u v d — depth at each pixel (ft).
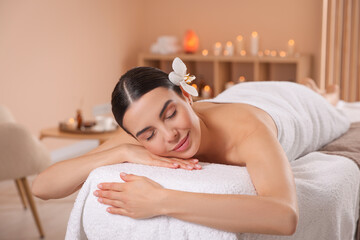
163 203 3.40
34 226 8.73
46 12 13.47
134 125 3.69
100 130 10.21
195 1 17.03
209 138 4.22
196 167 3.77
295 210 3.24
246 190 3.47
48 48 13.62
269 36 16.06
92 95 15.61
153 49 16.90
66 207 9.66
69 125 10.63
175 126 3.68
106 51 16.15
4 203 10.01
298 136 5.02
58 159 13.96
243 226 3.24
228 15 16.57
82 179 4.05
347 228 4.52
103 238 3.79
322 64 15.44
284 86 5.73
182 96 3.82
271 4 15.90
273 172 3.49
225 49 16.11
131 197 3.54
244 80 16.20
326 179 4.27
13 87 12.51
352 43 14.48
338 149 5.54
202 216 3.30
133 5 17.30
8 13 12.26
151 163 3.86
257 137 3.86
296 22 15.61
